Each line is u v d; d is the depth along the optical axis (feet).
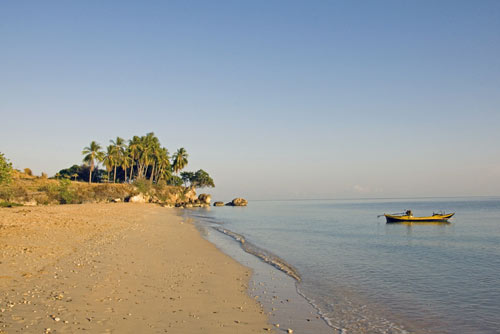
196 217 224.94
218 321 35.55
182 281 51.03
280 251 92.27
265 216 269.03
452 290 54.34
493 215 276.62
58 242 71.20
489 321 40.42
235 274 60.18
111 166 323.16
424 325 38.88
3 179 106.22
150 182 351.25
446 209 426.10
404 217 191.93
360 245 106.42
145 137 358.84
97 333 28.78
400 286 56.39
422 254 90.12
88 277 46.68
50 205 195.62
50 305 34.53
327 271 67.31
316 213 330.13
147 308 37.04
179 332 31.27
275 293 49.78
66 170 371.35
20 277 43.55
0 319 29.84
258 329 34.58
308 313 41.47
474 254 90.79
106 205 227.61
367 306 45.37
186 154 406.21
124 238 87.56
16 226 87.56
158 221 156.56
